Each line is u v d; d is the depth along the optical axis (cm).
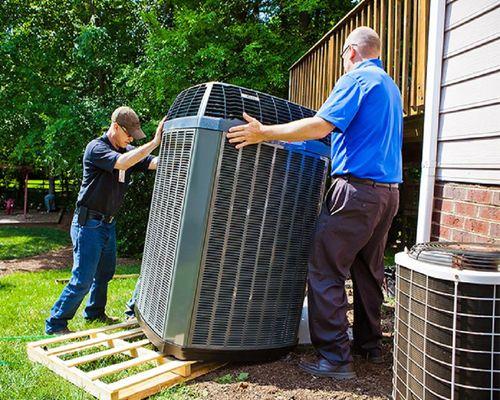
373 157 261
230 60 1006
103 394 248
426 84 348
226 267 279
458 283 183
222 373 282
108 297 513
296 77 767
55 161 1055
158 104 1045
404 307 217
